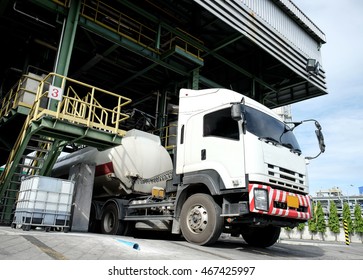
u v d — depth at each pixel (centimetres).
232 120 688
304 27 1808
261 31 1465
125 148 1002
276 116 765
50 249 469
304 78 1734
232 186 634
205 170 704
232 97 718
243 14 1373
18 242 496
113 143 892
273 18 1579
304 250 923
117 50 1406
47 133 816
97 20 1195
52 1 1048
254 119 684
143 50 1275
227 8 1289
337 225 2828
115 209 940
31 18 1262
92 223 1008
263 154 641
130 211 924
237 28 1327
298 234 2933
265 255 674
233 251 667
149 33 1445
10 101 1079
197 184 721
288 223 670
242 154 639
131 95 1870
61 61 1010
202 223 679
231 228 747
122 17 1362
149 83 1662
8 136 1178
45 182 772
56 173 1305
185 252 569
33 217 741
